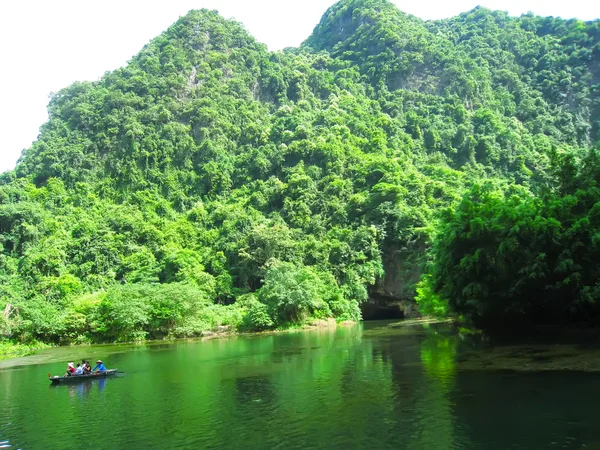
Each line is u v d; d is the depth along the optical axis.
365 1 164.00
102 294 57.88
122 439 14.70
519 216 31.48
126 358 35.62
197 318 56.44
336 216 82.69
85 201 95.25
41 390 23.81
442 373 21.69
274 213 86.31
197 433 14.84
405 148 105.75
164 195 100.38
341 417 15.51
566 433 12.57
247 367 27.70
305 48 170.00
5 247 80.50
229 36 139.38
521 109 125.06
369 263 73.88
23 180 99.31
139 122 110.50
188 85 123.62
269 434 14.23
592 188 30.97
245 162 105.81
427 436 13.06
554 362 22.38
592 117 122.38
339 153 93.69
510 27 151.88
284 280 61.84
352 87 129.88
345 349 34.00
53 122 115.50
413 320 68.44
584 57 131.88
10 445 14.69
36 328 49.88
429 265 48.50
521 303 32.22
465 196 35.91
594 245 27.70
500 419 14.07
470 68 131.88
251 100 124.94
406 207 77.56
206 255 77.69
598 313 31.22
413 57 132.12
